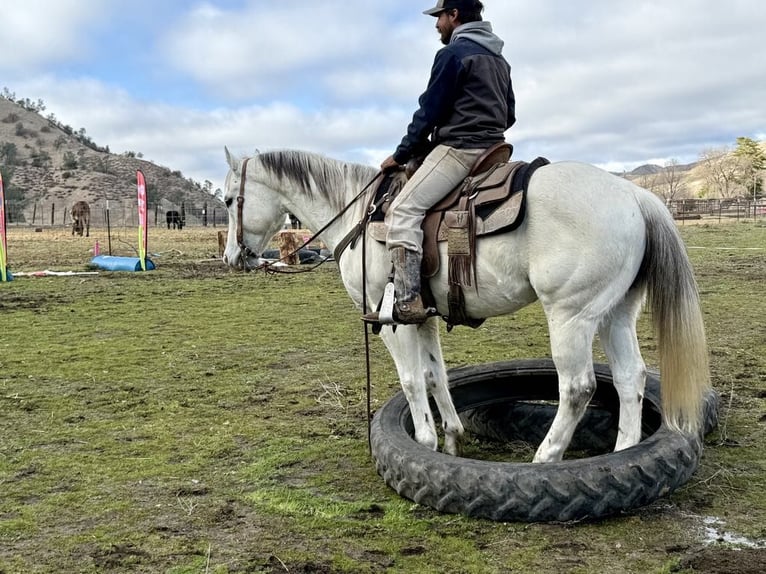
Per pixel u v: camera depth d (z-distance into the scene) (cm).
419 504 323
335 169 411
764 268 1302
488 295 333
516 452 412
